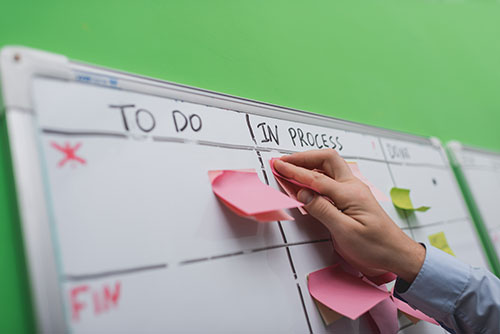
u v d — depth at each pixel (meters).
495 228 0.90
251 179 0.45
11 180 0.32
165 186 0.38
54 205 0.30
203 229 0.39
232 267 0.39
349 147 0.65
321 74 0.75
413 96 0.98
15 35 0.38
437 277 0.46
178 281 0.35
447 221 0.78
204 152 0.43
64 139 0.33
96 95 0.37
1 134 0.33
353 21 0.94
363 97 0.83
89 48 0.44
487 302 0.46
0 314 0.29
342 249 0.48
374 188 0.59
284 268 0.44
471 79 1.29
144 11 0.51
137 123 0.38
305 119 0.60
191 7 0.58
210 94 0.47
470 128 1.13
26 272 0.30
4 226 0.31
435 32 1.27
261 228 0.44
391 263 0.45
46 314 0.28
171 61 0.51
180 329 0.33
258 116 0.53
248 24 0.66
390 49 1.01
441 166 0.87
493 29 1.68
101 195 0.33
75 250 0.30
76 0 0.44
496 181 1.03
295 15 0.77
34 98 0.32
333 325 0.45
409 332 0.55
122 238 0.33
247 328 0.38
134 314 0.31
